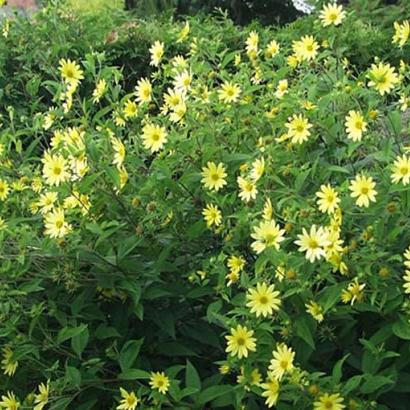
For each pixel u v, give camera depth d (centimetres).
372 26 503
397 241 198
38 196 236
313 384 184
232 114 232
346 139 223
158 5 773
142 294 210
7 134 251
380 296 191
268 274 195
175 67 246
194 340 221
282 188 209
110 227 212
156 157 224
